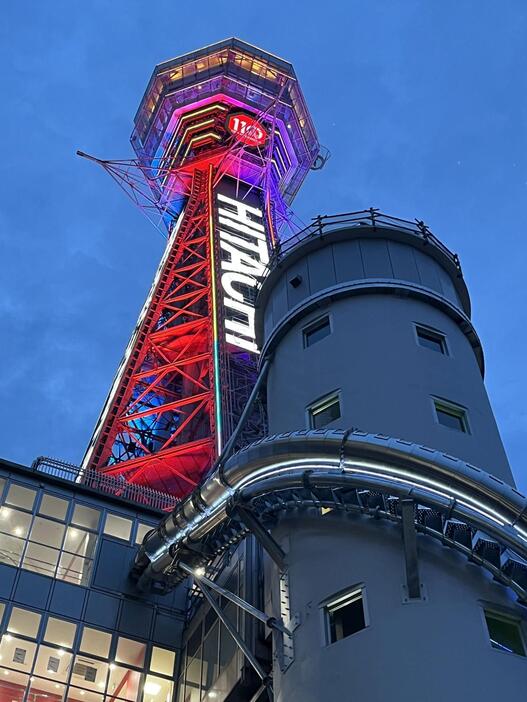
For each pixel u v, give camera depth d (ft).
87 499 134.72
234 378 275.59
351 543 87.45
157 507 148.25
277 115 454.40
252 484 97.40
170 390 317.83
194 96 451.94
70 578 124.67
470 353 110.42
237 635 99.50
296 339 113.60
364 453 85.46
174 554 114.32
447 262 122.21
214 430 250.57
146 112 460.96
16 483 131.44
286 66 468.75
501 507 79.05
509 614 79.97
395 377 100.32
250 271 343.87
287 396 107.45
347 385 101.40
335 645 80.89
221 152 423.64
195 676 117.19
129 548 132.05
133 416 278.87
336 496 89.81
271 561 102.73
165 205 418.72
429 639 76.48
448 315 114.01
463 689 72.69
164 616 127.65
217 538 111.04
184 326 318.45
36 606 119.55
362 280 113.80
